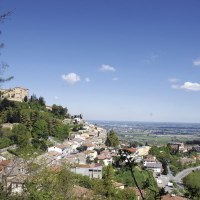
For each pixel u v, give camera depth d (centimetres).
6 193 1766
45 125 11206
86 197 2942
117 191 3925
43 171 2181
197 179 7350
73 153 11838
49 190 2136
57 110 16550
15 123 10081
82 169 7781
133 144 16500
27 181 2009
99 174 7775
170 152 16638
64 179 2517
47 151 9875
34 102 14862
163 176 11112
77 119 19262
